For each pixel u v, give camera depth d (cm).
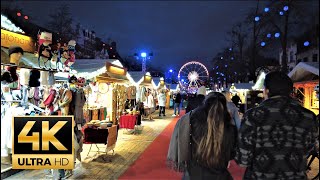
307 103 1098
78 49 2914
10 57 486
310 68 887
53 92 600
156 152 807
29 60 552
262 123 223
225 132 268
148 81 1719
